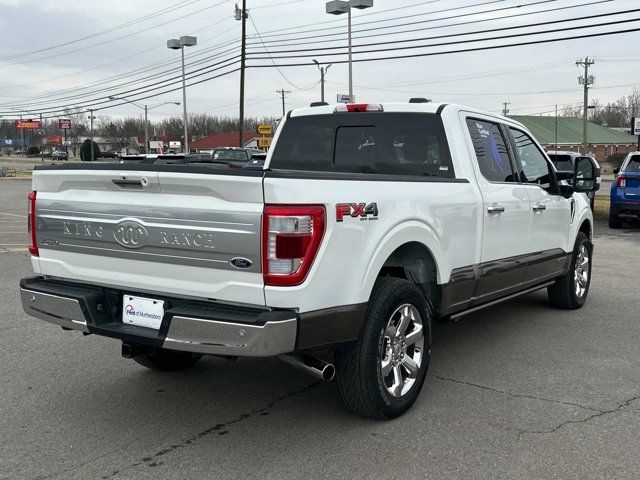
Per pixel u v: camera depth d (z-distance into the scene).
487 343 5.73
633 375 4.85
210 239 3.34
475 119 5.20
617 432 3.81
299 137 5.62
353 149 5.32
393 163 5.11
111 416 4.09
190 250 3.42
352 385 3.79
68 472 3.35
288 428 3.90
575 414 4.09
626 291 8.07
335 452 3.57
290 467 3.40
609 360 5.23
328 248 3.37
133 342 3.59
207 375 4.89
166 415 4.11
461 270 4.63
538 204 5.78
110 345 5.64
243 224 3.25
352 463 3.44
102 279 3.84
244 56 35.31
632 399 4.35
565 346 5.63
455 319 4.80
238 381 4.75
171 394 4.48
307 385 4.66
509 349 5.54
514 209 5.32
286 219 3.20
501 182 5.26
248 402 4.33
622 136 86.69
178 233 3.45
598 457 3.49
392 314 3.88
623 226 16.56
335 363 3.81
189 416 4.09
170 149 76.12
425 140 4.96
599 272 9.48
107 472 3.35
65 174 3.84
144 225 3.56
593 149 83.00
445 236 4.39
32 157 110.56
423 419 4.02
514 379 4.77
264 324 3.16
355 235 3.53
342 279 3.48
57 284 4.05
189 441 3.72
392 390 3.97
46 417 4.07
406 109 5.07
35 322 6.41
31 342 5.71
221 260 3.34
